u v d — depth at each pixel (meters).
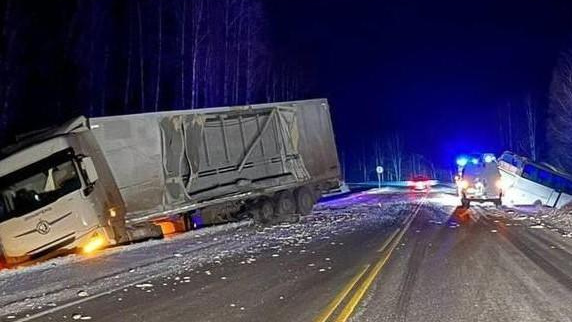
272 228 22.77
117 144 19.36
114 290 11.62
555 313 8.91
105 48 37.25
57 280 13.22
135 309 9.95
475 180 31.64
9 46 31.70
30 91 35.38
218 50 41.97
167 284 12.05
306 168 27.25
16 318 9.66
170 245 18.50
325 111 29.12
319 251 16.12
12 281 13.52
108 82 39.06
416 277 11.86
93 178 17.88
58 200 17.50
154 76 39.97
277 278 12.31
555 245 15.98
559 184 37.34
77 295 11.30
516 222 22.64
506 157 38.34
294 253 15.89
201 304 10.15
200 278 12.60
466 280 11.44
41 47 35.69
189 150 22.00
